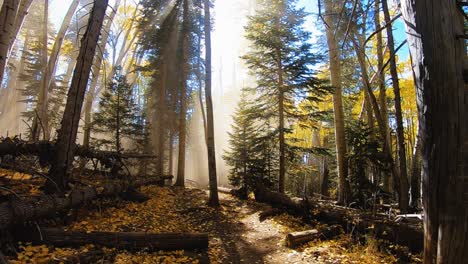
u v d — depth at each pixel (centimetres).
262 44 1403
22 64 3055
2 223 472
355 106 2555
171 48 2031
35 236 534
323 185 2081
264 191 1330
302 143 3088
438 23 224
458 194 209
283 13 1434
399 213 990
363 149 1245
